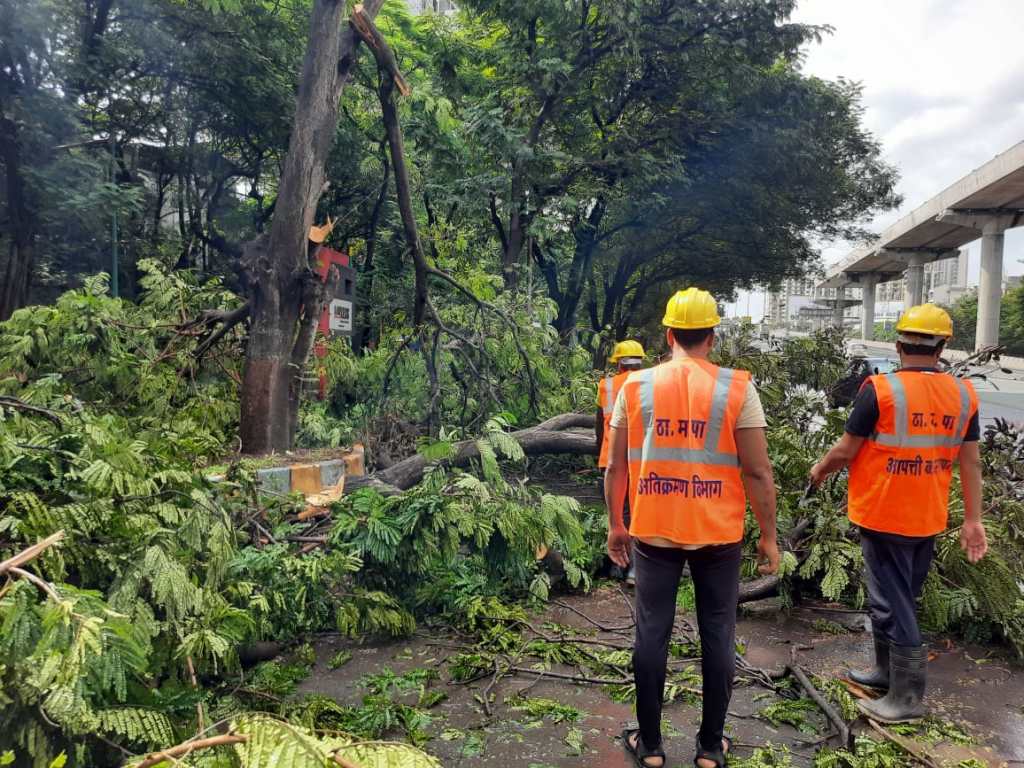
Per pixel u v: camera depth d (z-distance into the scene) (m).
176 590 2.47
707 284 26.80
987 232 43.62
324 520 4.39
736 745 2.79
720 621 2.55
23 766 1.85
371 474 5.54
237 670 3.14
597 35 15.27
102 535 2.58
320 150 5.66
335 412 7.71
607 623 4.13
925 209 47.78
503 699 3.16
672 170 16.12
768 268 24.22
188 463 3.32
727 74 16.28
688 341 2.64
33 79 10.20
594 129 17.27
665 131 16.72
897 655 3.02
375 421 7.10
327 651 3.67
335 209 15.95
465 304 9.42
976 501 3.14
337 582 3.65
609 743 2.79
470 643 3.79
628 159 15.37
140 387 5.55
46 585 1.52
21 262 10.48
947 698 3.24
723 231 21.05
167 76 12.28
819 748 2.78
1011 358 42.88
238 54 12.20
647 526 2.53
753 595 4.32
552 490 7.03
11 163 9.91
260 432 5.52
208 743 1.14
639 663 2.57
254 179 15.74
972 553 3.16
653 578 2.57
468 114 13.45
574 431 7.20
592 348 17.00
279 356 5.59
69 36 10.81
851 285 81.75
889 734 2.86
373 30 6.04
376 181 15.13
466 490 4.29
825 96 19.31
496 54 14.84
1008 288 60.78
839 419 5.24
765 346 11.06
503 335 8.32
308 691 3.21
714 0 14.77
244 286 5.99
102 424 3.18
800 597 4.57
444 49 14.21
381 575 3.97
